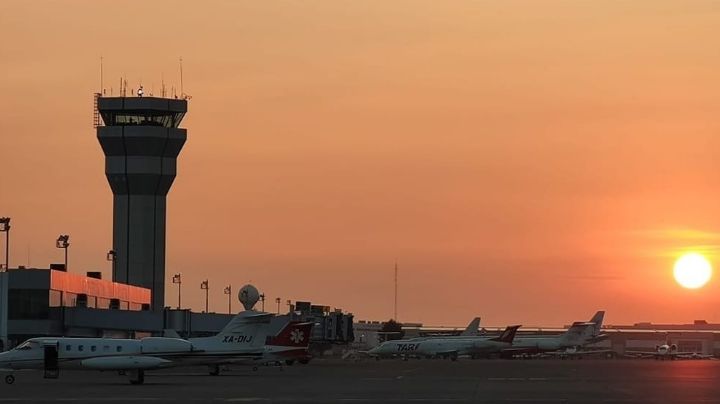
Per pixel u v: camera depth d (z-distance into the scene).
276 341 116.88
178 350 102.00
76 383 92.19
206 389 82.06
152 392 77.75
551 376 113.62
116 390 80.38
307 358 118.81
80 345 98.12
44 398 71.12
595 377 110.44
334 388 84.00
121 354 99.00
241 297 151.62
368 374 117.81
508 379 103.94
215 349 104.94
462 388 84.56
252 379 101.62
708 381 99.31
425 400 69.12
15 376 107.19
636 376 113.81
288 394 75.38
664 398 71.19
